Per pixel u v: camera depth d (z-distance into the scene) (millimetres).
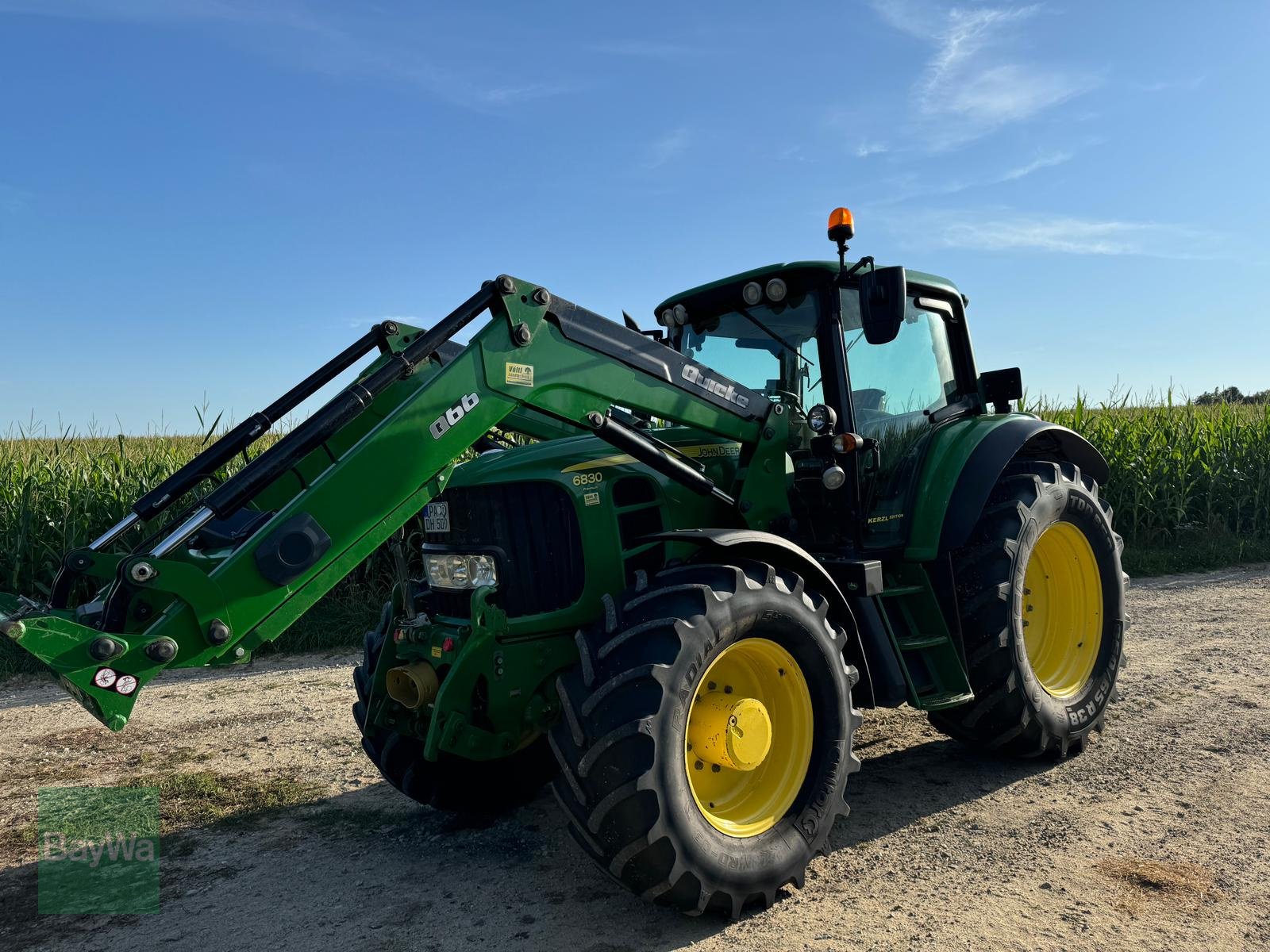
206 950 2689
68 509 7539
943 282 4473
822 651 3014
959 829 3375
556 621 3143
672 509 3416
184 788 4094
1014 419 4336
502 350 3000
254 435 3178
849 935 2633
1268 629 6426
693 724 2891
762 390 4004
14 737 4977
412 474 2818
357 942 2711
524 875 3156
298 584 2627
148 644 2393
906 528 3883
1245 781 3693
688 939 2658
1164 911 2703
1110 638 4363
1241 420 11125
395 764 3557
